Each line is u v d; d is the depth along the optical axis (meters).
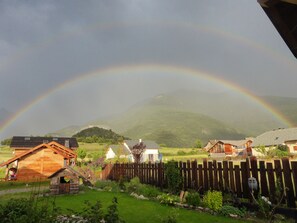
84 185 17.22
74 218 7.19
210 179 9.84
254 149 62.19
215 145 77.88
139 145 40.50
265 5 3.38
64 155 29.22
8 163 27.06
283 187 7.37
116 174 19.53
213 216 7.43
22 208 5.20
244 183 8.46
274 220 6.84
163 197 9.75
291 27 3.48
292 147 55.44
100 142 105.69
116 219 4.81
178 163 11.77
